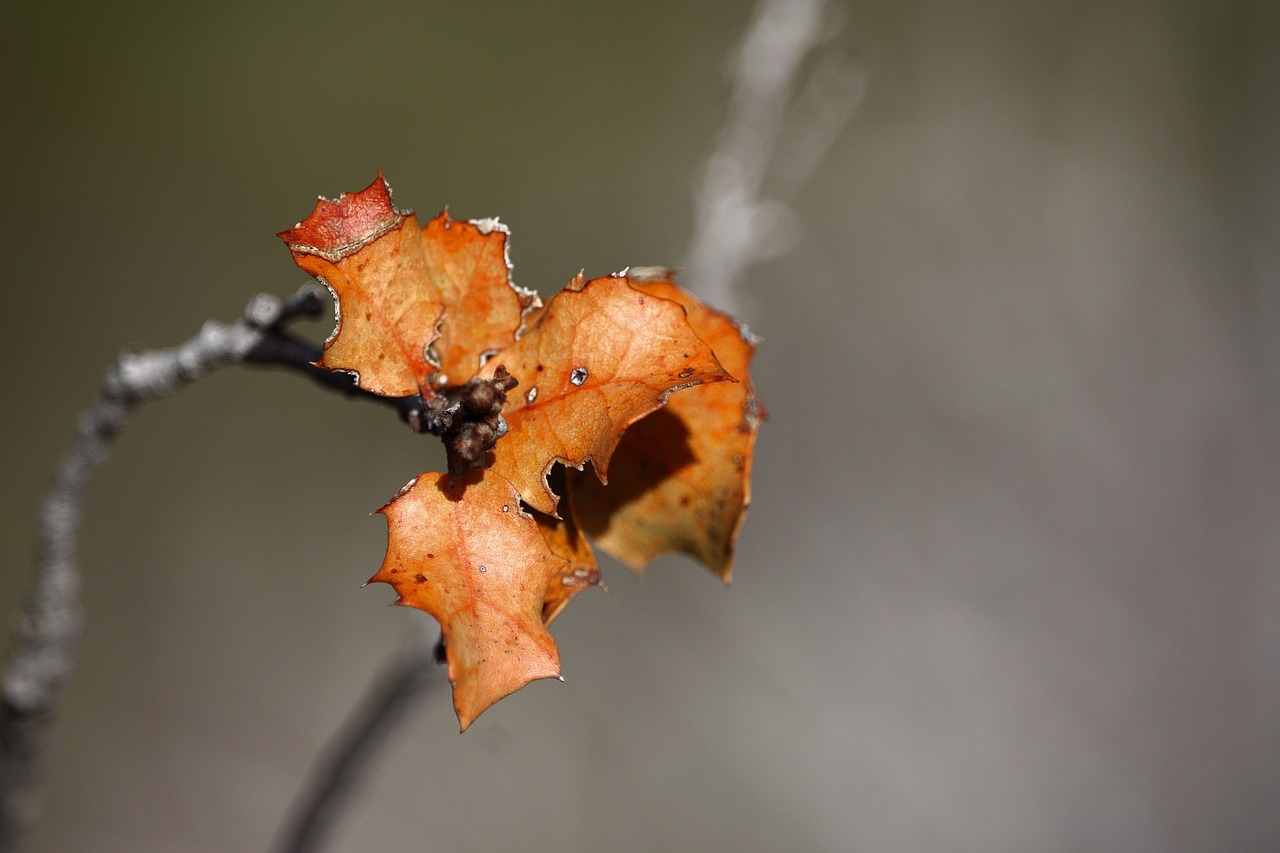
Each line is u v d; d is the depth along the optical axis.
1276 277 0.93
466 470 0.26
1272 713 0.85
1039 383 0.94
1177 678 0.87
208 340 0.30
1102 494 0.92
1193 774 0.86
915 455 0.93
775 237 0.60
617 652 0.89
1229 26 0.97
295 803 0.91
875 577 0.90
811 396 0.93
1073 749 0.86
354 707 0.94
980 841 0.85
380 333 0.26
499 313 0.26
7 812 0.34
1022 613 0.90
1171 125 0.98
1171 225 0.97
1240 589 0.88
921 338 0.95
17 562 0.94
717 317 0.27
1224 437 0.92
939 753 0.87
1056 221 0.98
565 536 0.27
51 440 0.97
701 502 0.28
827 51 0.80
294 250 0.26
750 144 0.44
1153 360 0.94
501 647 0.25
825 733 0.87
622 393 0.26
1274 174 0.94
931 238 0.97
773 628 0.90
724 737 0.88
